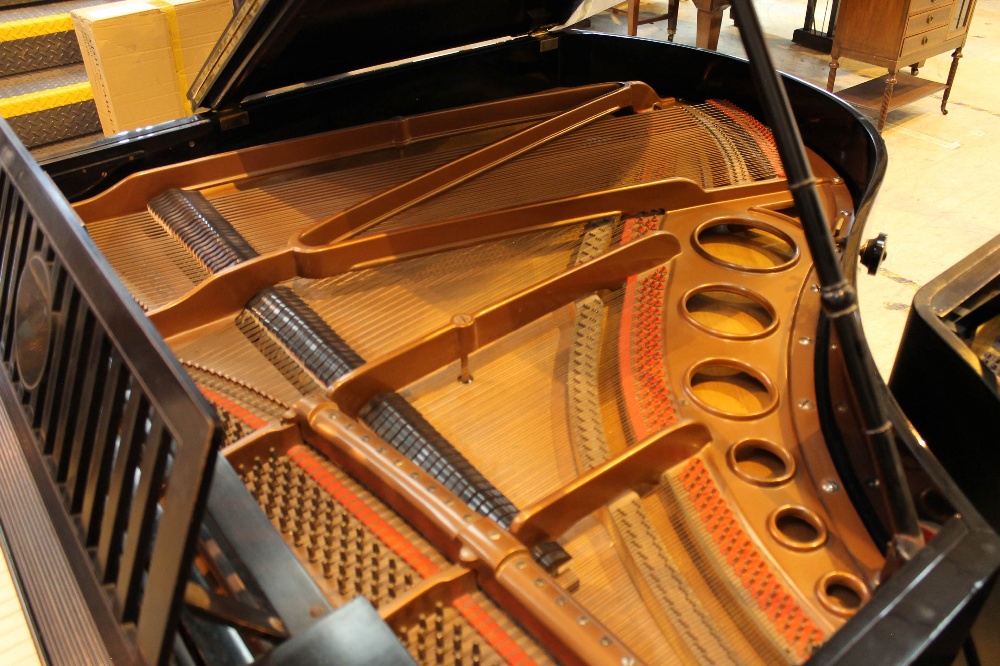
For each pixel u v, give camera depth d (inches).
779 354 85.7
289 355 86.5
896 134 244.1
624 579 64.2
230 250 96.4
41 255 59.4
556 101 131.2
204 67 105.2
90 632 51.3
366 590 60.2
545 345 89.3
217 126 112.6
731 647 59.2
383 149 122.2
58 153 101.6
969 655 77.4
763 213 107.6
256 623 49.3
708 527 67.7
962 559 51.0
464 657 55.9
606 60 141.3
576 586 63.3
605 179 113.9
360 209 102.7
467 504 68.1
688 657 58.6
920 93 249.6
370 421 77.3
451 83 132.5
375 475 66.1
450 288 97.9
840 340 53.8
